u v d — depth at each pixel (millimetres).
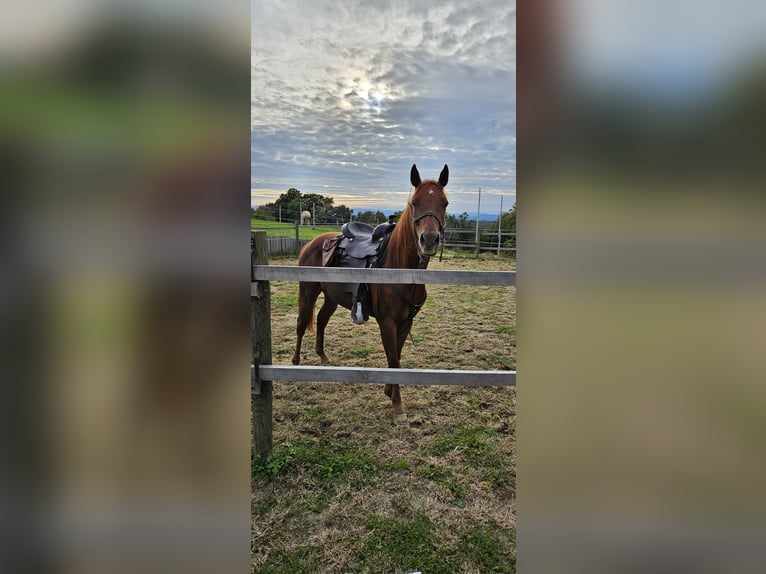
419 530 1509
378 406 2537
